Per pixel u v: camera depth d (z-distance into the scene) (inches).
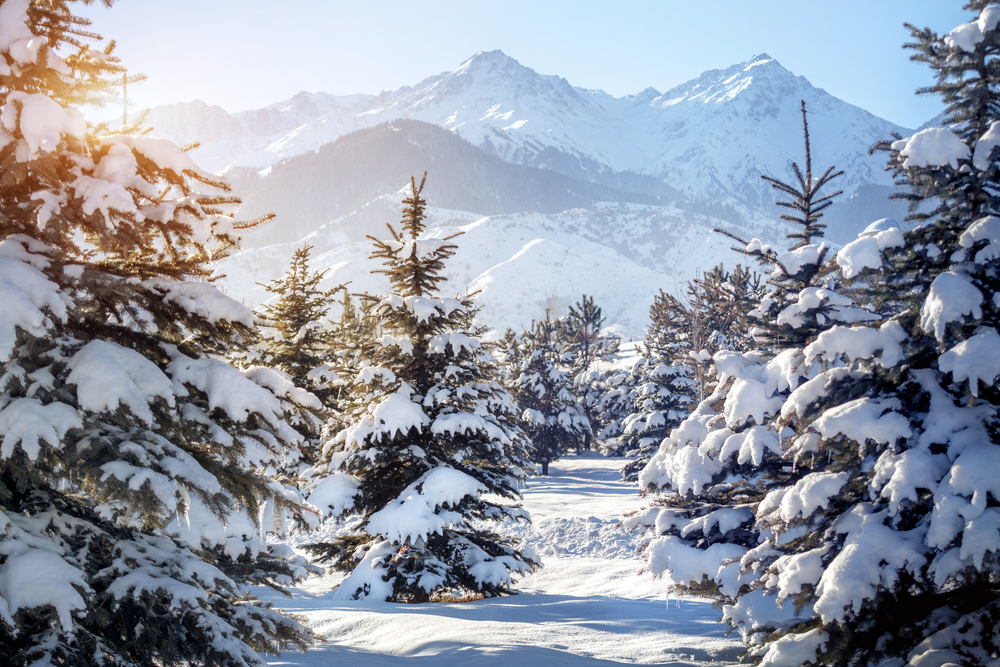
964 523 249.1
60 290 217.3
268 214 247.3
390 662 356.8
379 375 605.6
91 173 218.4
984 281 291.9
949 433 278.7
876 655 285.6
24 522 222.7
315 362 852.0
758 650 338.6
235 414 232.8
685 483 392.5
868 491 297.1
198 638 231.0
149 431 225.1
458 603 584.4
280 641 269.6
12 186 217.9
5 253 215.5
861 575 265.6
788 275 398.3
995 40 289.9
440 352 613.3
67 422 198.4
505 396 635.5
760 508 332.5
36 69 205.3
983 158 285.4
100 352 215.3
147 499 202.8
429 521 561.0
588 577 869.8
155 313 248.5
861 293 323.0
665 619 522.0
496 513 652.1
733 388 378.9
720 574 366.0
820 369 371.2
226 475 247.4
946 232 304.7
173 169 232.5
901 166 310.7
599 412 2432.3
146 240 233.8
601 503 1331.2
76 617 210.1
